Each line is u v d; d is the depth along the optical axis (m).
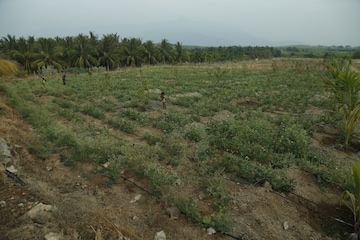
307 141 9.70
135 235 4.83
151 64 54.12
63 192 6.06
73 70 38.53
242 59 62.50
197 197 6.37
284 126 11.09
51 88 18.95
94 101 16.08
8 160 6.55
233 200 6.25
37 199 5.27
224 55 62.53
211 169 7.40
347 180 6.97
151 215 5.56
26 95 15.06
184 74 32.25
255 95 18.39
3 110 10.34
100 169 7.18
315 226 5.91
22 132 8.84
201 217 5.53
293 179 6.90
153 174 6.59
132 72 35.84
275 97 17.78
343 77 8.75
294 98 17.33
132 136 10.27
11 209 4.85
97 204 5.72
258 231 5.44
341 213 6.26
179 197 6.07
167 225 5.37
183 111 14.51
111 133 10.34
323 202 6.55
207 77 29.20
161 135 10.30
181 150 8.39
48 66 36.12
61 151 8.02
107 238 4.45
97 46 46.06
